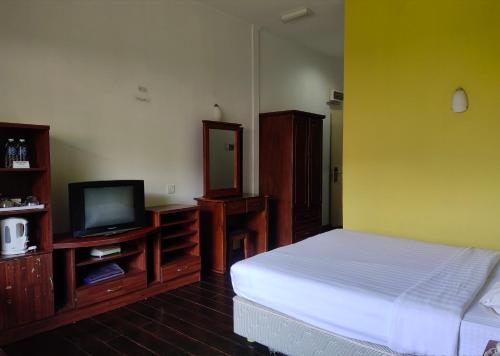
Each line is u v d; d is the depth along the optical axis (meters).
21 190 2.66
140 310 2.83
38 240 2.62
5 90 2.62
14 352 2.23
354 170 3.75
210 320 2.65
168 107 3.72
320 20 4.52
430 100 3.21
